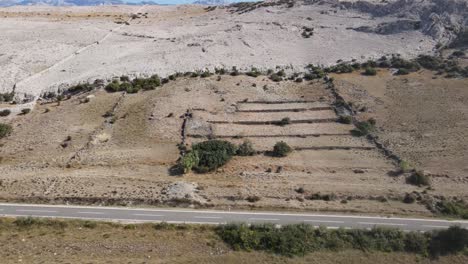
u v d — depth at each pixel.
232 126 64.94
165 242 39.81
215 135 62.50
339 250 40.25
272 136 63.03
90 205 47.44
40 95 74.00
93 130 64.06
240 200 48.97
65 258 36.22
